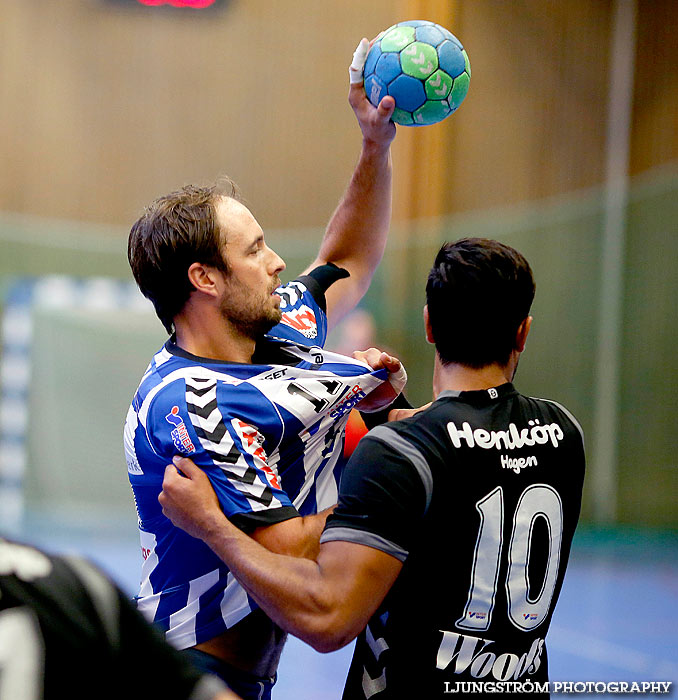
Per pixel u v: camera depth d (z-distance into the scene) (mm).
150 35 34031
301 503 6832
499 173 34188
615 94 34969
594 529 31969
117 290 32812
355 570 5316
